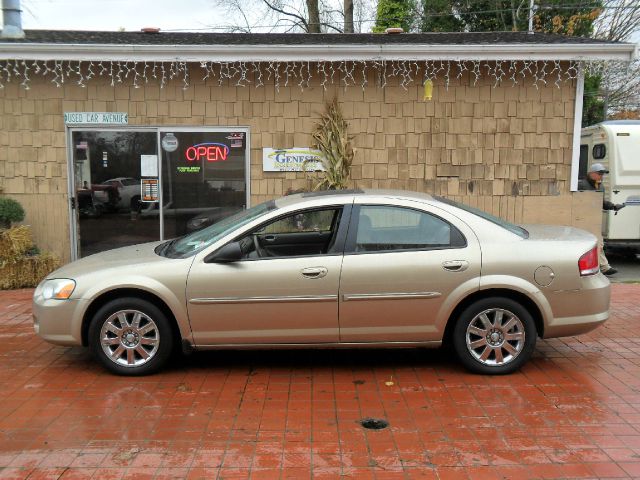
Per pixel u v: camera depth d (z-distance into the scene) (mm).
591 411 4234
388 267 4742
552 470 3438
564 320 4844
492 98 8953
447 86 8922
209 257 4812
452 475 3391
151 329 4902
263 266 4770
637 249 11562
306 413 4238
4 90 8727
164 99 8859
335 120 8773
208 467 3500
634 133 10531
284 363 5305
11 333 6293
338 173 8742
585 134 11516
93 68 8727
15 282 8352
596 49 8305
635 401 4410
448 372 5039
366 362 5320
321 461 3562
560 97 8953
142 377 4957
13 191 8906
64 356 5535
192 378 4941
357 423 4074
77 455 3646
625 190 10531
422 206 4914
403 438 3848
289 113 8914
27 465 3527
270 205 5289
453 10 21000
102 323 4887
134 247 5773
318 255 4812
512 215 9133
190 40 9273
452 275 4742
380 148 9008
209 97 8875
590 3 20266
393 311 4785
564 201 9133
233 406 4367
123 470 3469
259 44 8391
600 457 3582
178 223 9148
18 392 4656
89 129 8891
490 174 9078
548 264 4773
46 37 9305
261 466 3508
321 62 8758
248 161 9000
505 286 4742
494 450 3678
